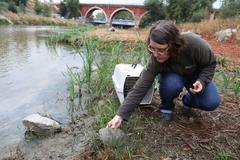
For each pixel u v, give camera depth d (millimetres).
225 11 16641
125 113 2145
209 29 11258
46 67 5469
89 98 3514
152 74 2184
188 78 2488
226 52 6590
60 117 3016
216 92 2443
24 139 2578
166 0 26922
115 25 46906
